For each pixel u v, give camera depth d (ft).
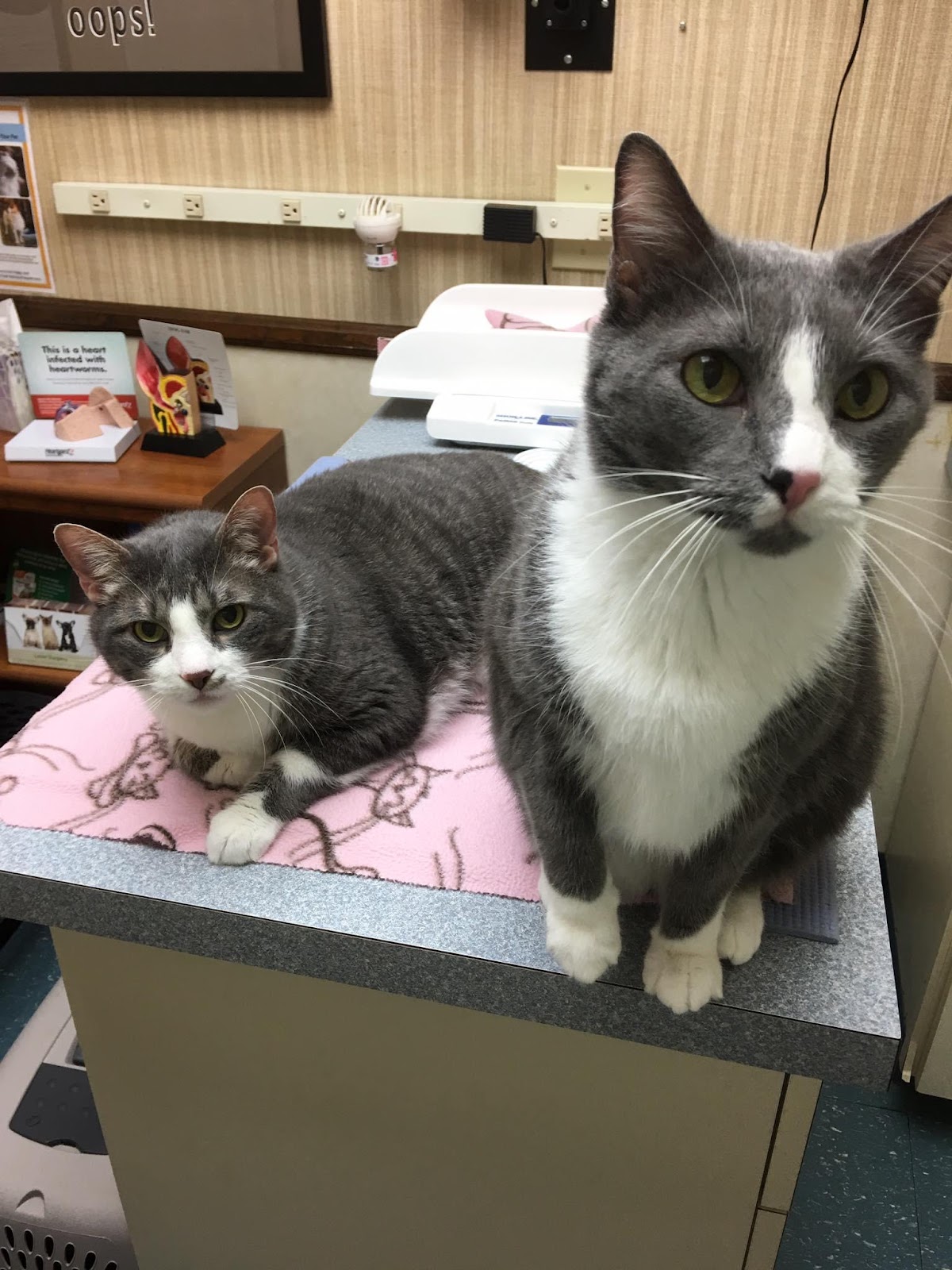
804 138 5.26
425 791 3.04
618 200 2.03
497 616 2.63
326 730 3.10
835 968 2.46
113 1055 3.13
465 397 5.10
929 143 5.14
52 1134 4.04
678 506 1.97
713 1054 2.44
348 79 5.60
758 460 1.88
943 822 4.89
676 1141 2.79
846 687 2.29
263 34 5.50
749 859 2.37
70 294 6.66
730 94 5.23
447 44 5.40
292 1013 2.84
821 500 1.88
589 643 2.20
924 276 2.03
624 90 5.33
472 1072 2.82
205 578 2.98
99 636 3.08
